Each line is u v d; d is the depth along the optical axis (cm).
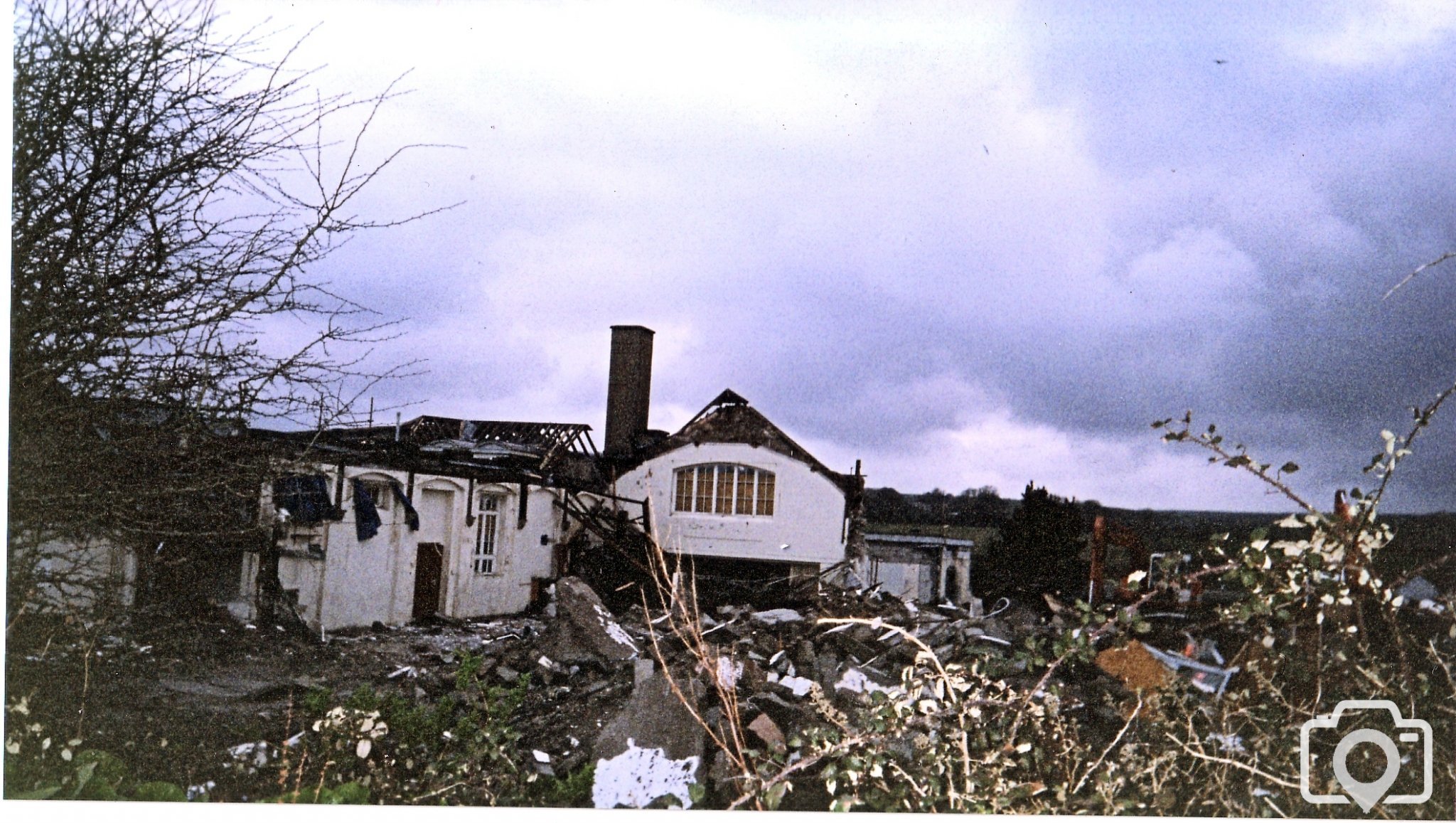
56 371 607
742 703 684
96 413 627
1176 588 507
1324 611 515
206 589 978
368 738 588
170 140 635
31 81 592
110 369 634
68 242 611
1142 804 499
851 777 492
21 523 611
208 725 686
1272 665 540
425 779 590
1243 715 541
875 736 507
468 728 638
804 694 737
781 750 554
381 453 1427
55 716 609
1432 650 516
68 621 652
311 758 609
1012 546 2328
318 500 1248
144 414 660
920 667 560
